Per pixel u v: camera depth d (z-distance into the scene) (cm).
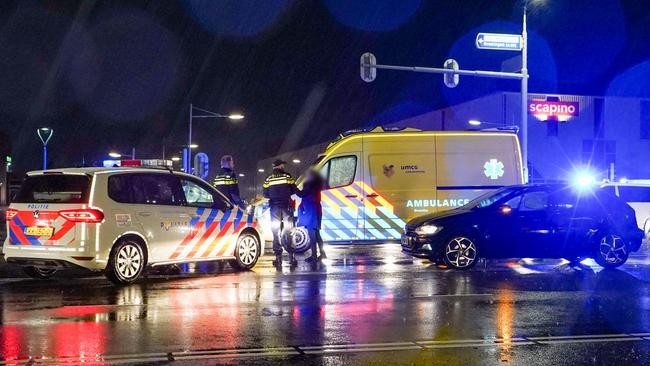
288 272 1262
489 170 1650
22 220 1098
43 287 1077
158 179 1173
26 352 668
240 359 650
